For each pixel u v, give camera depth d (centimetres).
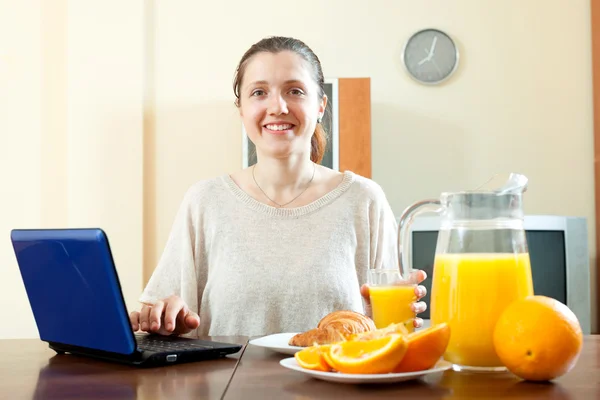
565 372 89
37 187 353
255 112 192
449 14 367
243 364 109
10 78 354
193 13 365
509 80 366
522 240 100
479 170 364
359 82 332
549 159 366
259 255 190
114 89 357
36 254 114
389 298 135
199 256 201
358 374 88
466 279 97
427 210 106
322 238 192
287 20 365
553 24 368
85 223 352
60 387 93
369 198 200
